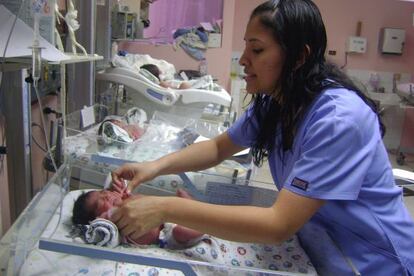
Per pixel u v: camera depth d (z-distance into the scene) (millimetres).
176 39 3695
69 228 1007
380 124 950
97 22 1955
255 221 786
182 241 1040
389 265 933
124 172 1179
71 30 1312
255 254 1051
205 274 785
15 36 965
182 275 862
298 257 1043
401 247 940
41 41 1017
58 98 1961
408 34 4973
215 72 3865
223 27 3803
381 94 4855
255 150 1201
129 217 857
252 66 900
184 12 3783
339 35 4934
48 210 1046
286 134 981
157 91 2014
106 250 785
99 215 992
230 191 1285
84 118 1631
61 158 1367
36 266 837
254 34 871
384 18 4914
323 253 981
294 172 837
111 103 2084
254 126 1195
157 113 2035
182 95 2029
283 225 795
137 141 1552
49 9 1057
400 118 5074
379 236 928
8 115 1371
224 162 1425
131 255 782
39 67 977
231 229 791
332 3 4836
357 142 840
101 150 1447
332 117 839
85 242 896
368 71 5047
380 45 4984
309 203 812
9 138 1392
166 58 3715
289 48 861
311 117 900
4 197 1521
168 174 1241
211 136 1806
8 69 1101
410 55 5035
